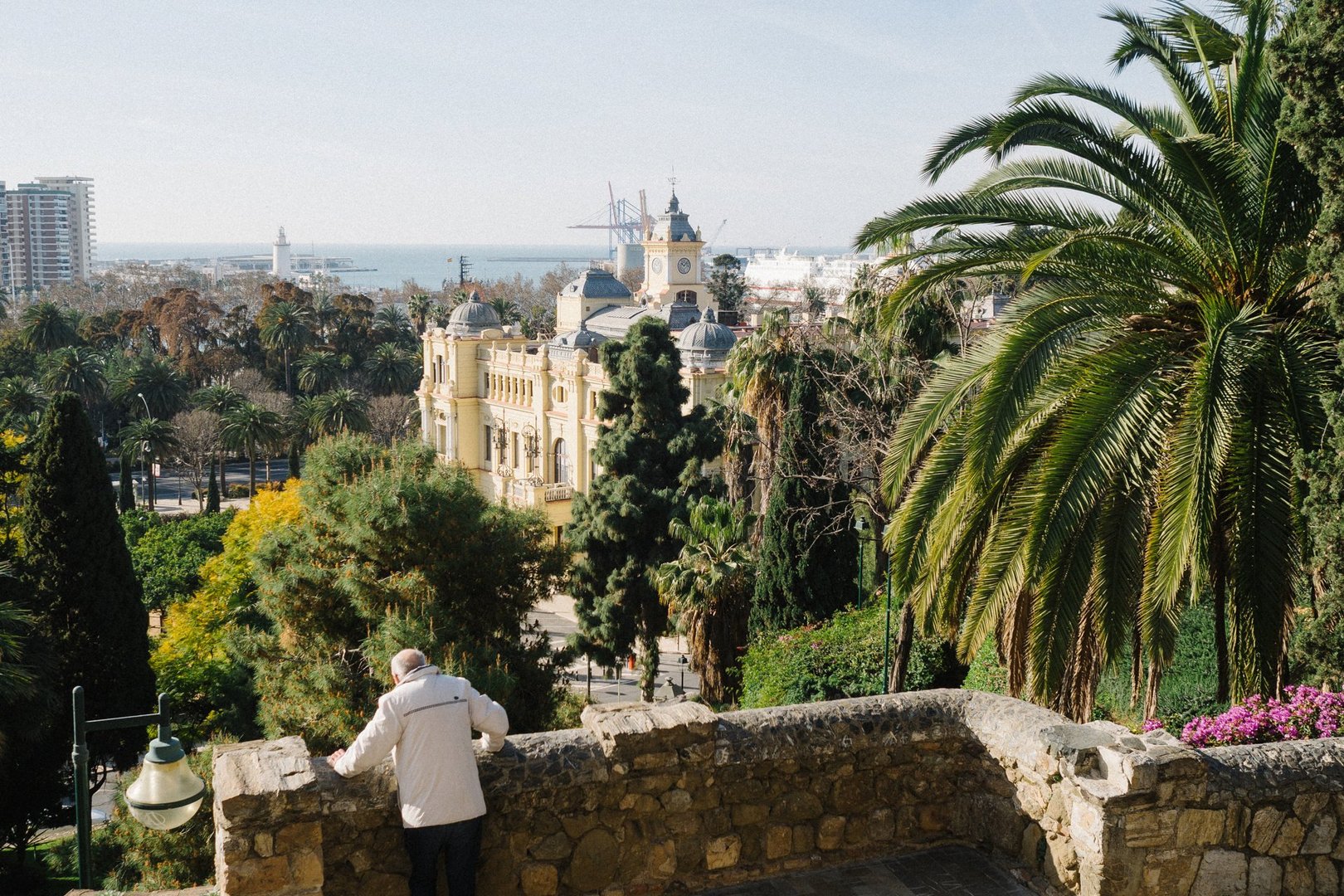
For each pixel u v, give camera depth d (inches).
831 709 309.7
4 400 3348.9
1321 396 410.3
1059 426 454.3
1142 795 267.9
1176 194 460.8
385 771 261.4
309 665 898.1
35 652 940.6
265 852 243.3
